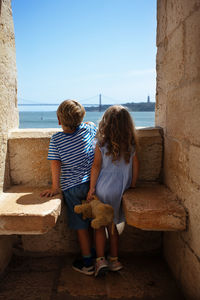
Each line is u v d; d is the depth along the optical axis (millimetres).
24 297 1792
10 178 2242
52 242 2314
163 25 2168
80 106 2004
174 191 1958
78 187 1983
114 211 2000
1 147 2047
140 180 2295
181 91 1766
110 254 2047
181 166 1795
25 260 2254
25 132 2223
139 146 2186
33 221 1660
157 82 2393
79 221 1989
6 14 2080
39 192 2068
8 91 2158
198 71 1479
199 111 1481
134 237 2346
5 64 2074
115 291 1845
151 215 1685
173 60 1925
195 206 1563
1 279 1991
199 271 1525
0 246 2018
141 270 2100
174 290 1854
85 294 1817
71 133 2006
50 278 1997
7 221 1674
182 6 1717
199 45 1459
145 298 1775
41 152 2209
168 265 2146
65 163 2010
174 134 1937
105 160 1979
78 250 2340
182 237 1803
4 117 2092
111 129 1925
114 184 1978
